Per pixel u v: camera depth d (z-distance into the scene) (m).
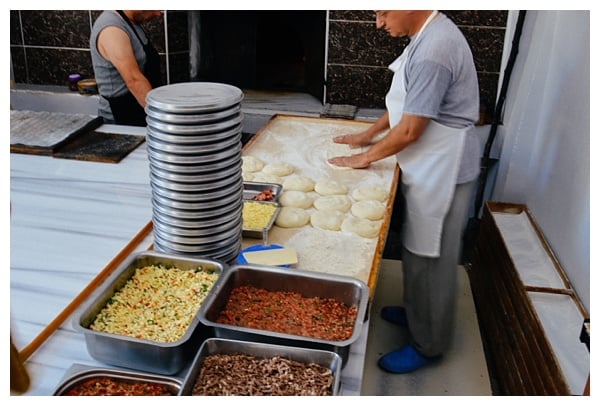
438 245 2.40
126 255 1.93
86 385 1.32
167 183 1.65
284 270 1.69
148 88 3.19
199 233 1.73
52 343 1.49
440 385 2.67
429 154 2.27
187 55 4.70
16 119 3.21
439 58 2.03
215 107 1.56
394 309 3.13
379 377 2.70
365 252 2.00
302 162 2.88
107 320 1.50
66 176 2.60
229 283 1.66
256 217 2.17
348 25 4.31
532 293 2.62
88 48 4.70
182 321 1.51
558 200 2.97
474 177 2.36
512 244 3.07
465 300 3.33
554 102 3.16
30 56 4.77
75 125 3.14
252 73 5.07
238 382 1.31
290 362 1.37
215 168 1.65
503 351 2.71
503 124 3.94
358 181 2.66
